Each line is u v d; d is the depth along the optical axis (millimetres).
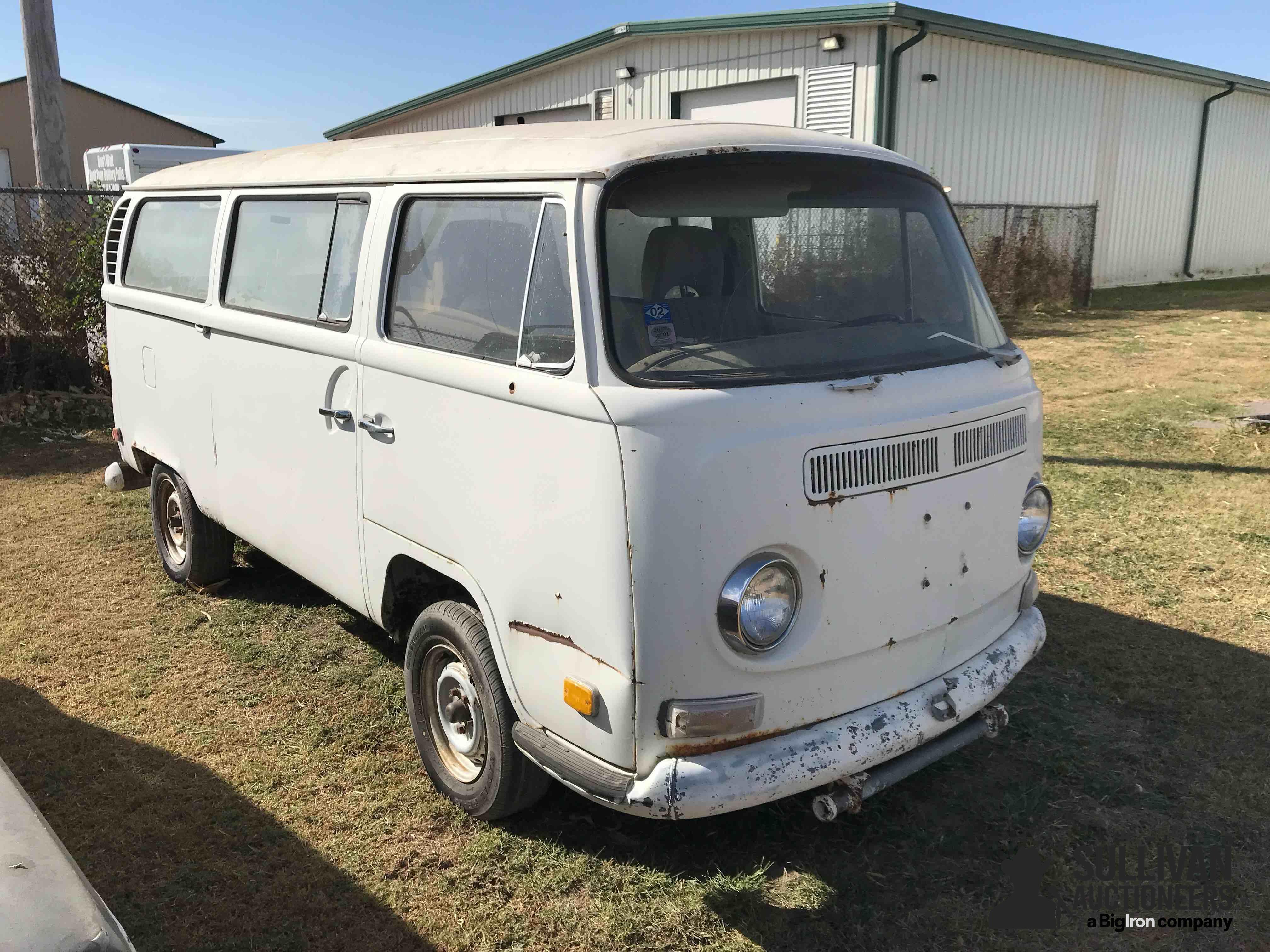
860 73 13930
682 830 3498
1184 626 5020
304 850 3377
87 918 1776
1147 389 10539
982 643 3439
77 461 8375
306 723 4195
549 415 2863
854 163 3465
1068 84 17500
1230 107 22266
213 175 4922
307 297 4047
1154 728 4117
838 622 2898
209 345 4742
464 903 3131
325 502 4020
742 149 3148
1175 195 21500
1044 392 10492
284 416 4199
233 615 5277
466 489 3217
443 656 3572
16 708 4293
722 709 2740
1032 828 3504
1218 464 7656
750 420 2723
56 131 10938
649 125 3338
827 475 2818
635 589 2678
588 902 3135
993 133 16172
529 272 2998
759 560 2732
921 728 3029
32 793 3682
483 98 20609
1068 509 6738
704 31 15305
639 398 2682
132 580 5762
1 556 6137
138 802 3629
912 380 3107
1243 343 13352
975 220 15648
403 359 3430
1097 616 5141
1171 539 6180
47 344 9875
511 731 3258
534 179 3025
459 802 3543
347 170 3900
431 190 3439
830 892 3188
